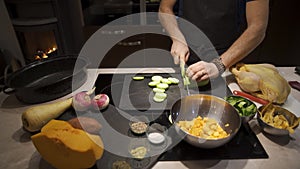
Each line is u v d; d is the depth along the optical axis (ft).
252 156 1.95
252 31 2.93
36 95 2.74
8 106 2.75
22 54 6.12
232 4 3.41
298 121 2.10
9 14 5.56
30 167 1.90
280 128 2.04
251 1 2.89
